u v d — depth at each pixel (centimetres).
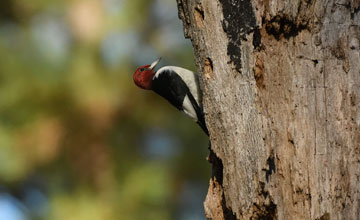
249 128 691
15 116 1209
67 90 1195
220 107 709
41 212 1293
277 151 674
